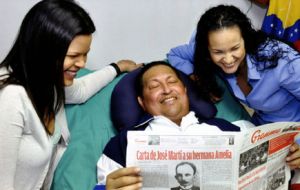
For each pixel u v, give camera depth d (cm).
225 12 108
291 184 131
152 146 102
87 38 93
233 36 106
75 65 96
